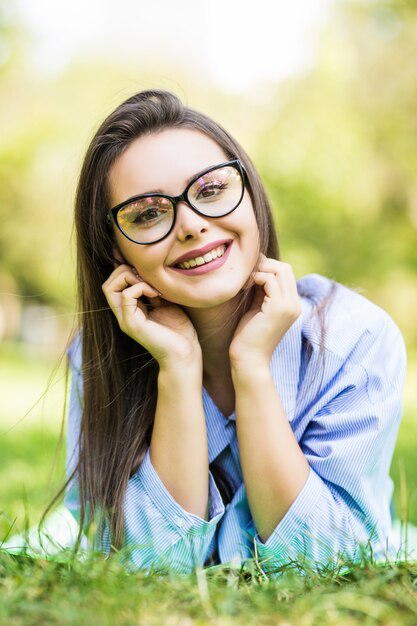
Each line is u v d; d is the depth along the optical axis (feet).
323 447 6.31
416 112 48.14
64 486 6.81
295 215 47.44
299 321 6.73
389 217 49.49
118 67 50.55
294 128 46.83
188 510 6.21
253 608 4.28
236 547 6.40
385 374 6.58
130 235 6.22
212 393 6.95
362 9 48.88
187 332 6.45
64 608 4.08
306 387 6.57
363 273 49.03
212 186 6.08
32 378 30.91
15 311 51.08
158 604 4.25
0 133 49.08
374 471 6.37
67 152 46.91
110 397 6.87
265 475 5.99
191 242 6.04
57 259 47.50
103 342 6.98
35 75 51.13
